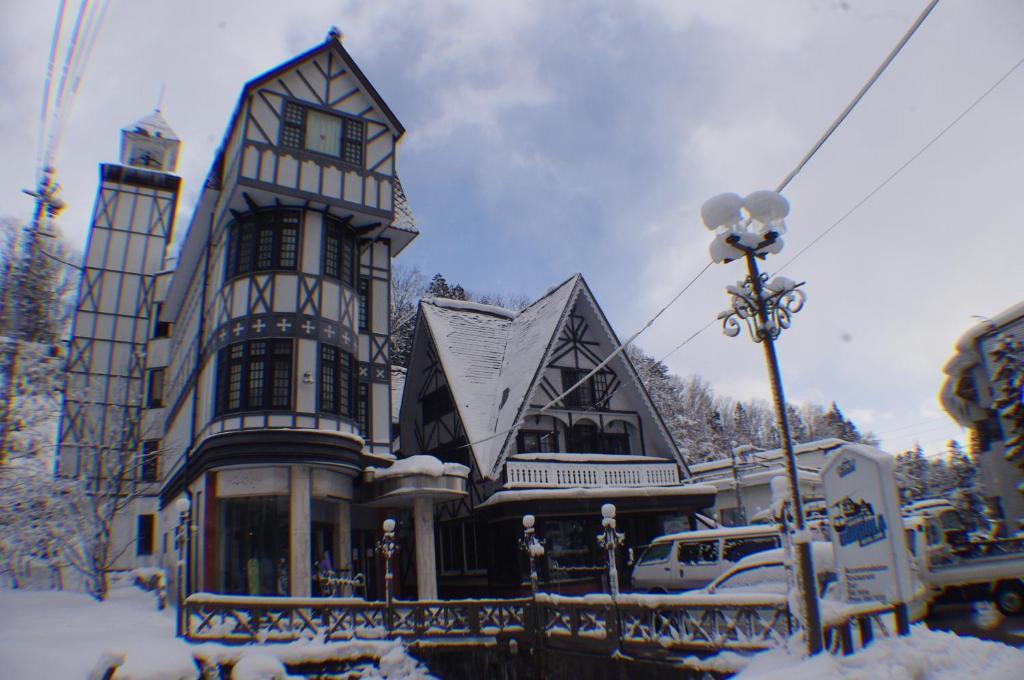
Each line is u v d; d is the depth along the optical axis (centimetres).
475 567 2130
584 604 1207
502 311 2833
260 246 1784
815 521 1413
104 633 1382
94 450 2527
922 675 645
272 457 1589
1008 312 1482
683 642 990
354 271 1948
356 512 2116
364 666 1336
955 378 1714
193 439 1911
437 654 1395
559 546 1978
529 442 2131
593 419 2247
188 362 2278
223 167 1958
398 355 4266
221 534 1611
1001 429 1667
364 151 1981
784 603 859
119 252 3509
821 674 647
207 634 1357
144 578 2506
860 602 818
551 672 1280
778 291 783
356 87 2033
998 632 923
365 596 2027
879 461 786
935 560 1255
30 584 2375
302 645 1302
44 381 2581
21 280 2294
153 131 4103
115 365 3297
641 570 1589
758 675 703
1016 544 1250
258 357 1694
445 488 1811
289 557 1617
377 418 2036
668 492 2111
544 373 2202
